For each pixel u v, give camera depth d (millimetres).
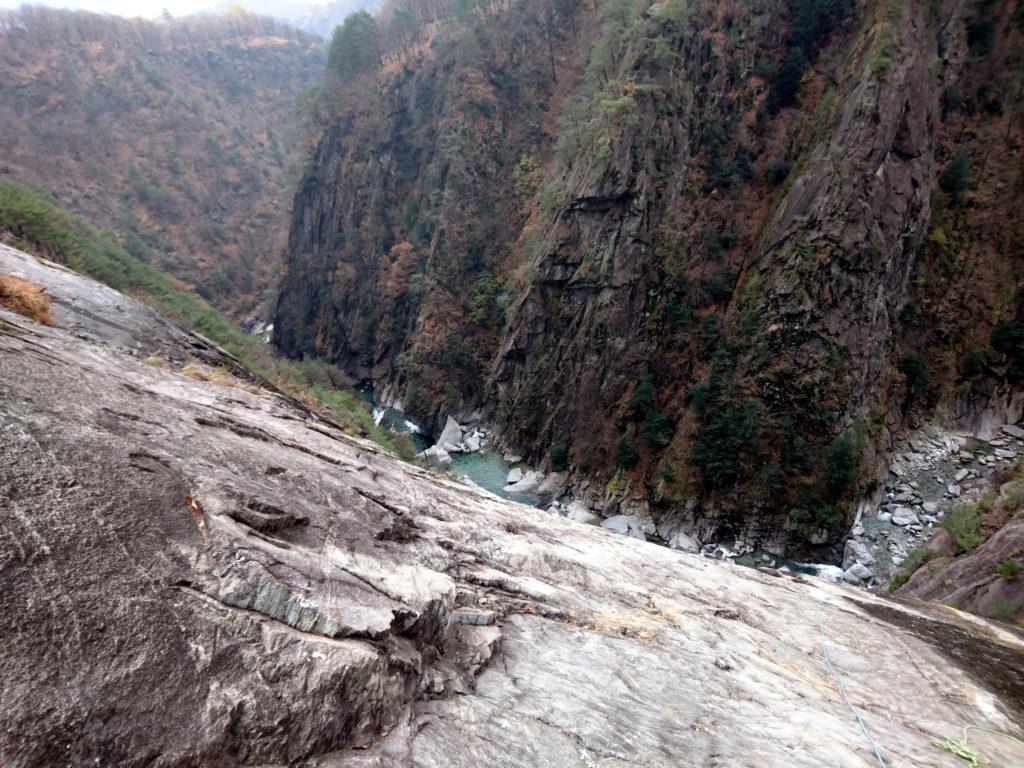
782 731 5578
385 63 74438
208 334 27047
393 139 65938
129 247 81750
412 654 4547
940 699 7793
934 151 34312
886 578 26000
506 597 6699
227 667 3324
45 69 109625
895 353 32875
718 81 37781
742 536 29641
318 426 10008
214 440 5648
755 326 31938
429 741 3920
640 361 36469
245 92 143500
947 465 30797
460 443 45656
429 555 6457
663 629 7383
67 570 3152
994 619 13531
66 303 10750
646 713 5297
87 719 2658
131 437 4691
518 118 58156
